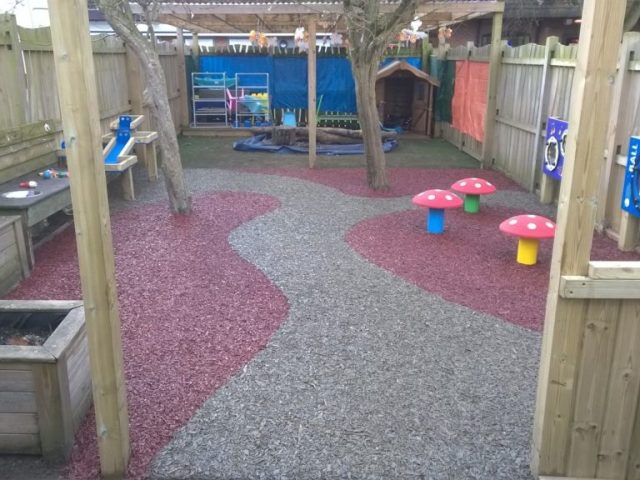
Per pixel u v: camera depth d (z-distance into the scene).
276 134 12.63
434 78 14.58
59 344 2.72
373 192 8.48
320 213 7.24
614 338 2.42
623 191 5.72
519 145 9.20
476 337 3.97
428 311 4.38
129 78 10.76
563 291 2.33
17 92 6.62
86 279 2.40
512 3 15.73
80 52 2.19
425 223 6.81
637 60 5.75
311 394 3.26
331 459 2.72
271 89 15.34
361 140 13.15
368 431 2.93
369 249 5.83
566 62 7.38
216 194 8.27
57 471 2.66
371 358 3.67
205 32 15.98
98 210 2.35
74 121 2.25
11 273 4.82
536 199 8.12
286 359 3.65
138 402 3.18
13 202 5.18
